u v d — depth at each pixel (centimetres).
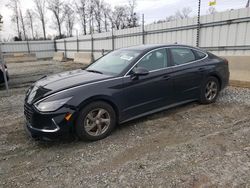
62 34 4312
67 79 388
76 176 275
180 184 251
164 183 254
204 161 293
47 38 4269
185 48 489
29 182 267
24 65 1858
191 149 325
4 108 573
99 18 4288
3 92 773
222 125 406
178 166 285
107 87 365
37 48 2664
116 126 418
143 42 1235
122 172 278
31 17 4166
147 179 262
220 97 587
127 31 1373
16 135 400
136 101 402
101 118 366
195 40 927
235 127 394
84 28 4322
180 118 448
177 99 464
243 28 747
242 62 696
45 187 257
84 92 344
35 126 338
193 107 511
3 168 298
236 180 253
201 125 410
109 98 365
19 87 870
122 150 332
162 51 448
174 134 378
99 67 449
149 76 412
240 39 762
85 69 468
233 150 317
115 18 4216
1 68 809
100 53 1734
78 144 355
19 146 358
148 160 302
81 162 305
